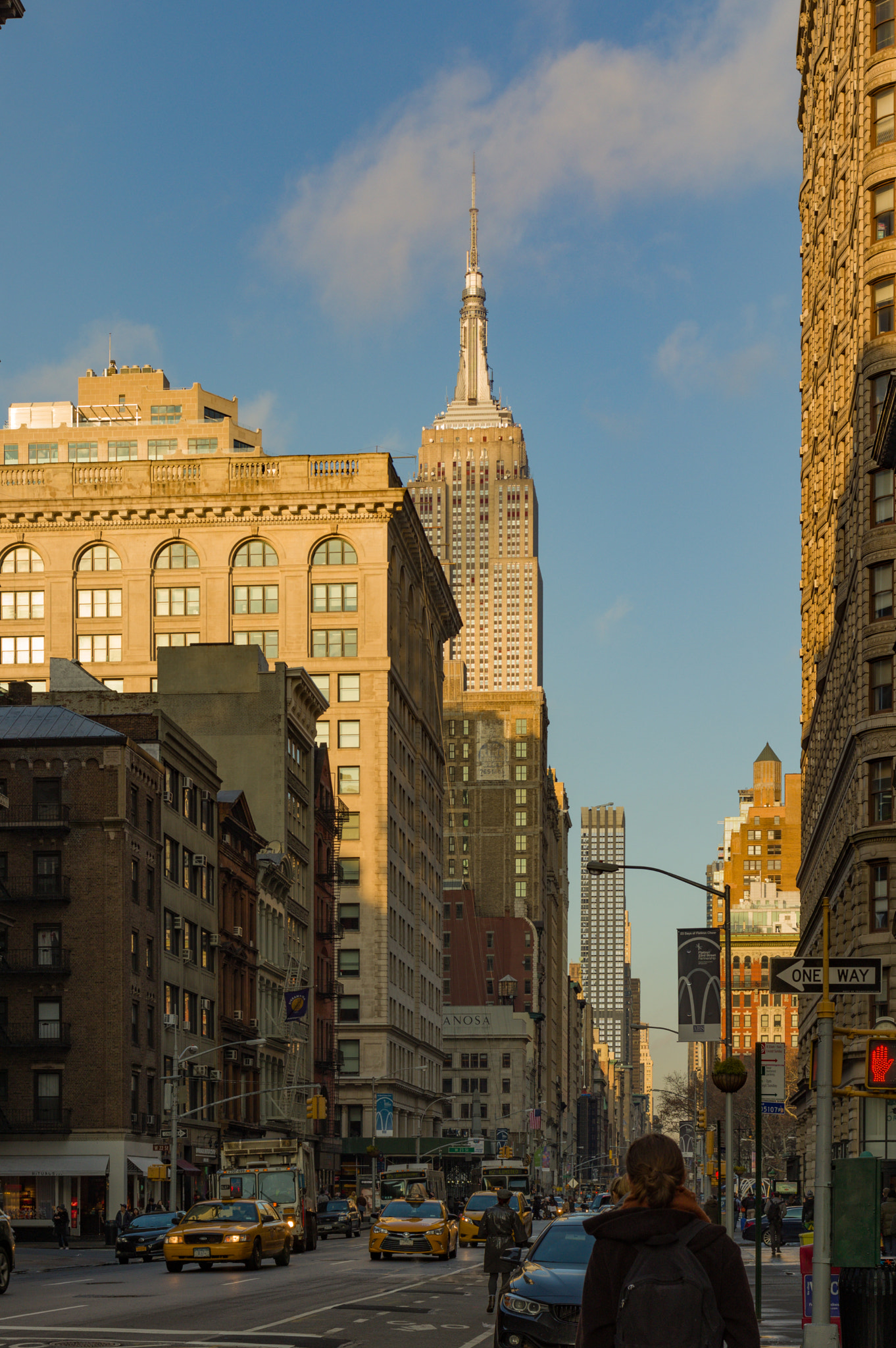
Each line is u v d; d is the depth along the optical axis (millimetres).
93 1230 75062
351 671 136500
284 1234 51531
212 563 136875
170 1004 85500
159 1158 80125
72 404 191625
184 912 89000
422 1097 156000
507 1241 30547
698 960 33531
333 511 136750
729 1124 32500
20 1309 31016
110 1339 24703
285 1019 109562
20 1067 76312
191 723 114750
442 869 176125
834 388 86438
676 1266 7387
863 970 20828
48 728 80625
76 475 138750
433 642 171250
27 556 138250
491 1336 26406
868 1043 20422
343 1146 134250
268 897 110062
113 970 76812
